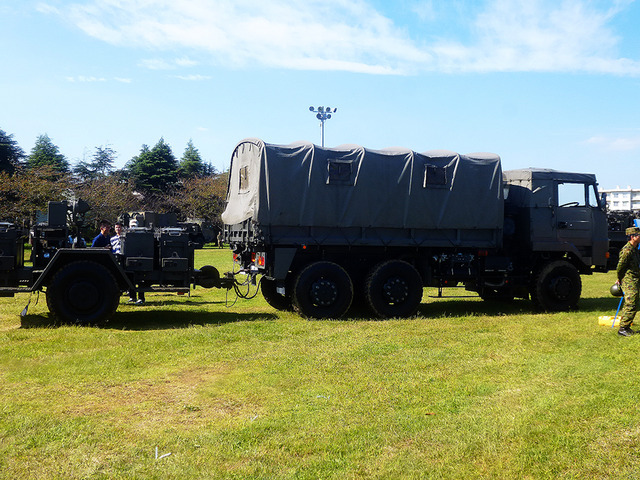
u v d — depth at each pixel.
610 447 4.09
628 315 8.23
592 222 11.68
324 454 4.01
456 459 3.90
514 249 11.66
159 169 64.88
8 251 8.80
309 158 9.93
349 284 10.05
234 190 11.27
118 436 4.32
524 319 9.98
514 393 5.38
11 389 5.54
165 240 9.47
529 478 3.65
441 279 10.94
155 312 10.45
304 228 9.96
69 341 7.61
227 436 4.30
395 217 10.41
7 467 3.76
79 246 9.37
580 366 6.38
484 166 11.01
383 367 6.39
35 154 65.00
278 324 9.20
